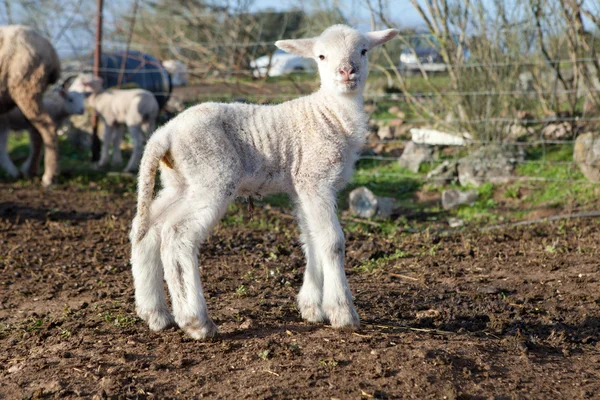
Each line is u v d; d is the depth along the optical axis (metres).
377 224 8.08
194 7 16.06
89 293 5.77
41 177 11.23
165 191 4.61
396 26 10.42
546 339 4.53
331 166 4.52
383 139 11.28
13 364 4.35
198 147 4.32
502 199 8.86
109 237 7.62
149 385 3.89
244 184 4.52
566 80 10.59
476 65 9.71
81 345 4.50
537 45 9.91
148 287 4.66
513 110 10.17
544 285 5.63
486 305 5.22
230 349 4.30
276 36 16.98
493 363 4.07
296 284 5.85
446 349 4.21
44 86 10.46
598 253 6.41
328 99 4.61
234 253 6.88
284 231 7.80
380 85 13.58
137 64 13.80
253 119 4.50
